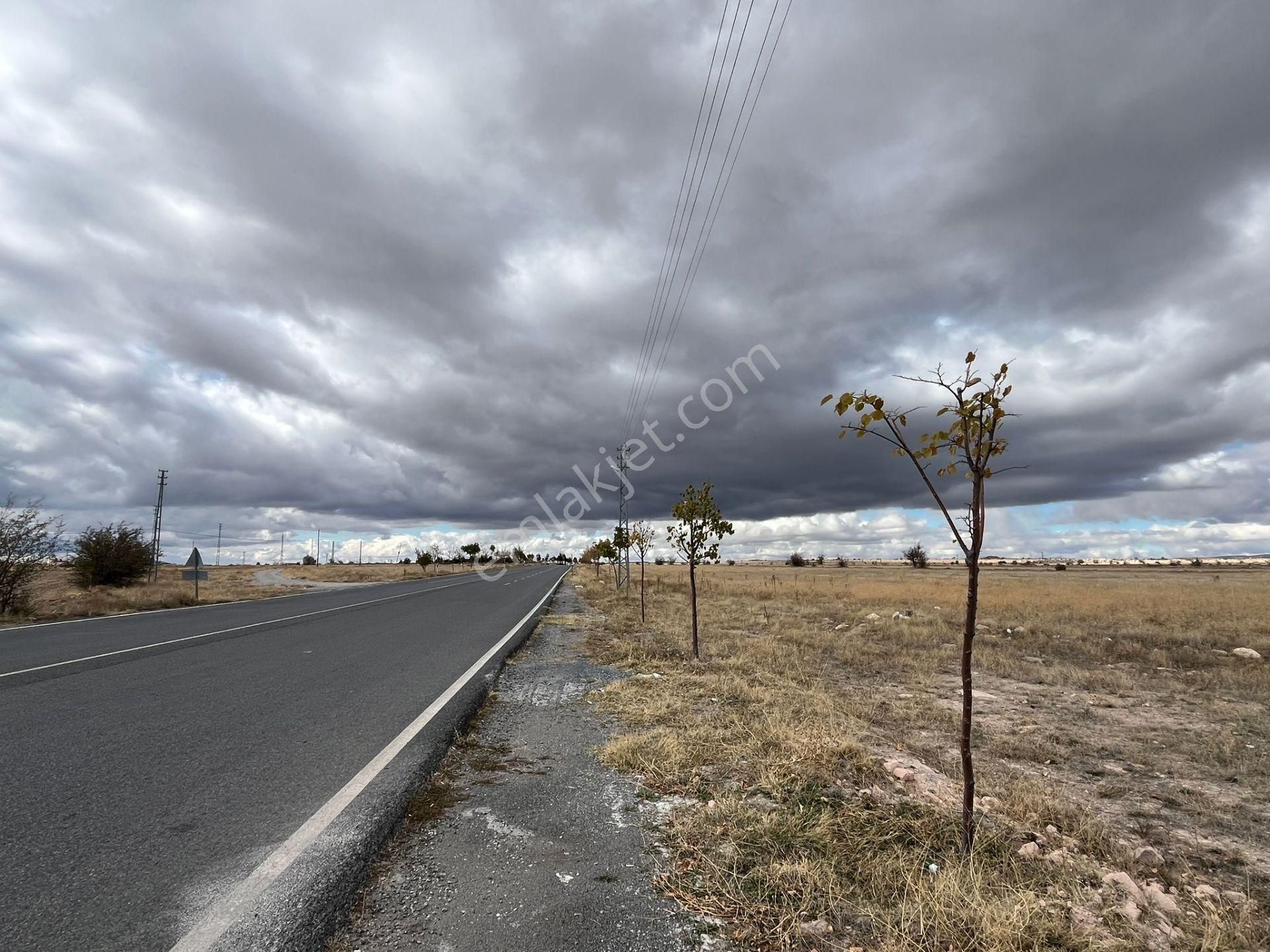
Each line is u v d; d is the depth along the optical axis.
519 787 4.51
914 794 4.34
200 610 21.14
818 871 3.14
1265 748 5.88
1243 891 3.30
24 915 2.77
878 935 2.69
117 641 12.58
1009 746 5.79
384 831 3.70
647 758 4.99
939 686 8.53
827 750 4.99
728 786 4.43
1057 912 2.84
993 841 3.54
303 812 3.96
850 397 3.58
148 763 4.94
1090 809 4.33
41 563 19.84
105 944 2.56
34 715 6.51
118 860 3.31
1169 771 5.24
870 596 25.83
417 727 6.00
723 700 7.06
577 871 3.25
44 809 4.01
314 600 26.41
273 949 2.55
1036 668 9.90
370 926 2.73
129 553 33.72
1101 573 70.75
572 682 8.38
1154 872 3.47
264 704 6.98
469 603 23.61
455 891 3.04
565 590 33.75
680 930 2.71
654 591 31.02
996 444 3.36
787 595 27.00
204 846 3.48
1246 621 16.30
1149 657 11.09
